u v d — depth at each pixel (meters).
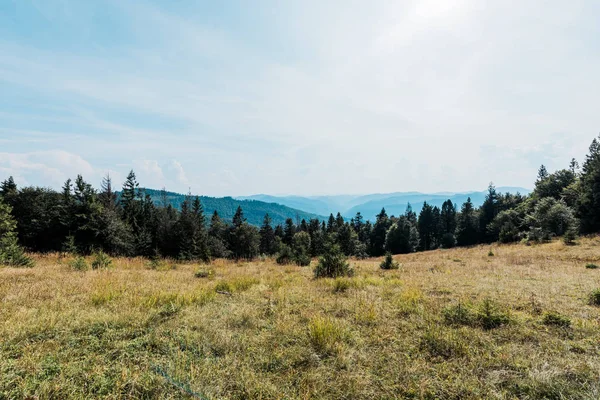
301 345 3.92
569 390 2.75
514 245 30.33
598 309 5.32
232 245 50.94
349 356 3.55
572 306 5.54
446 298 6.37
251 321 4.79
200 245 26.38
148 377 2.96
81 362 3.27
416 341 4.05
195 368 3.19
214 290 7.23
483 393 2.83
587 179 33.81
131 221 35.69
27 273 9.05
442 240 68.12
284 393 2.82
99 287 6.88
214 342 3.91
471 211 70.62
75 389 2.75
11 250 12.43
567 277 8.91
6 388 2.73
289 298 6.43
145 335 4.13
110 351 3.56
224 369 3.23
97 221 24.95
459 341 3.91
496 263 14.25
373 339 4.12
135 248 29.08
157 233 32.78
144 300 5.84
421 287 7.77
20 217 25.16
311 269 14.12
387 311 5.42
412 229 67.44
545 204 36.03
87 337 3.98
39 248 25.05
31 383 2.81
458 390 2.87
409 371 3.24
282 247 19.00
